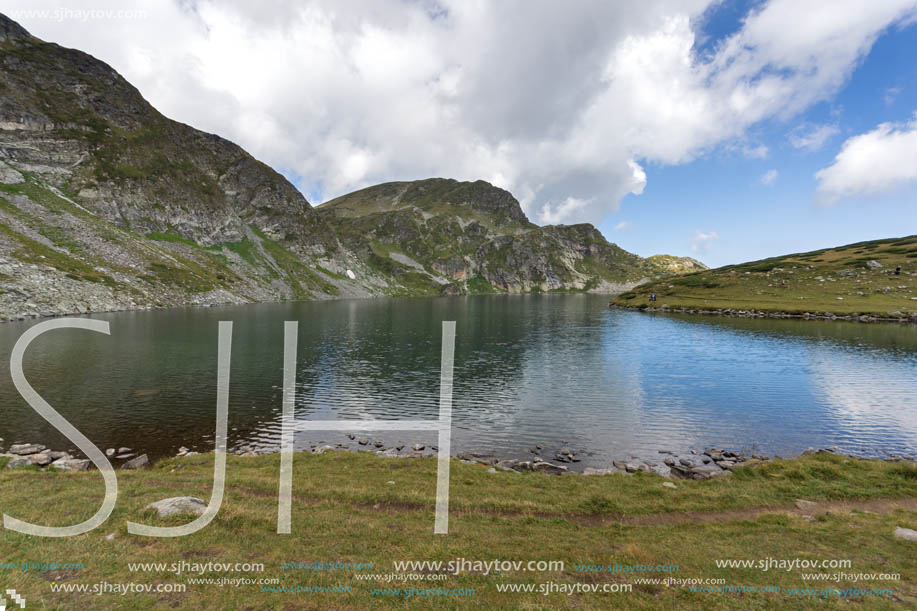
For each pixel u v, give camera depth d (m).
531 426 37.25
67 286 111.69
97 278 124.88
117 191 180.12
